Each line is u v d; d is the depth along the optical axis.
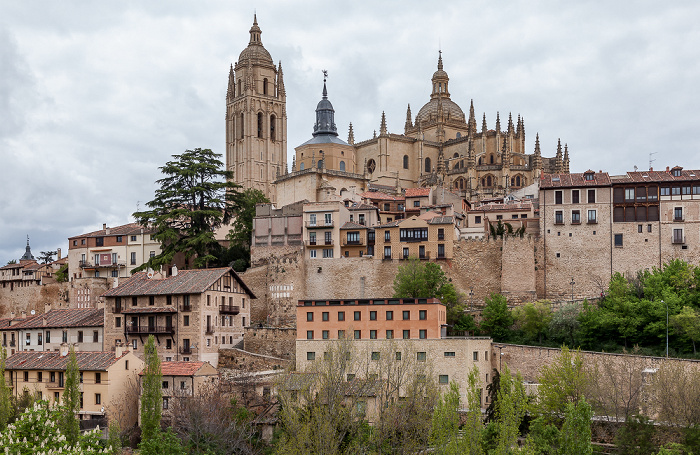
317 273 162.38
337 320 127.69
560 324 135.12
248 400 110.81
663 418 100.69
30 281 192.88
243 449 97.62
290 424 85.62
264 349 140.12
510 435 82.25
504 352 125.81
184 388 112.94
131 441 112.31
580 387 105.62
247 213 185.00
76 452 67.12
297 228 170.38
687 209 148.50
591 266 151.38
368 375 105.62
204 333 133.88
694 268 140.75
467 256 157.00
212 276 139.12
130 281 145.25
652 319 130.12
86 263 184.75
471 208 189.12
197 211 170.12
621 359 118.69
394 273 158.38
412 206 185.38
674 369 109.38
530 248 152.75
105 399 116.94
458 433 88.50
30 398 117.38
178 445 90.94
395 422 86.44
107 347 139.25
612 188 152.38
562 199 154.38
